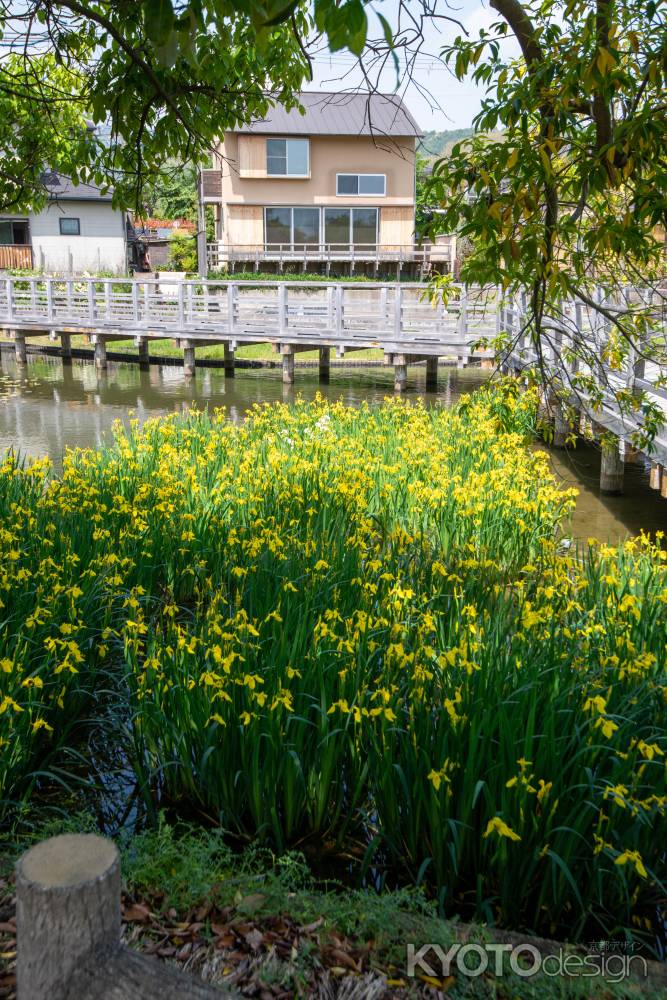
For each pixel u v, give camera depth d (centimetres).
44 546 573
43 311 2348
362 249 3397
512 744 338
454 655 386
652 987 293
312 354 2538
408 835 368
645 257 382
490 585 564
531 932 342
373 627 449
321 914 313
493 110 341
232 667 406
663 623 449
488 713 346
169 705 422
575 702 369
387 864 383
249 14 205
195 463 867
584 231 390
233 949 289
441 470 831
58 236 3481
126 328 2138
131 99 482
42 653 444
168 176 580
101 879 165
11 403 1700
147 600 587
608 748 336
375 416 1138
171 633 469
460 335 1758
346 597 507
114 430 1044
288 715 388
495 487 767
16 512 639
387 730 369
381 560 543
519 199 337
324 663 405
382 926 304
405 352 1809
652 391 830
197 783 420
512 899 344
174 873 331
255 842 374
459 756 354
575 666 402
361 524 640
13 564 522
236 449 934
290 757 379
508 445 952
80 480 760
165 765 404
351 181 3341
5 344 2709
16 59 670
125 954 171
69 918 163
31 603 487
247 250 3334
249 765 386
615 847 339
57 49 492
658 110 306
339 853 395
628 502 1012
